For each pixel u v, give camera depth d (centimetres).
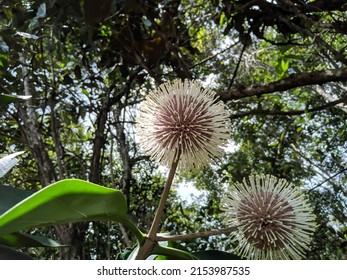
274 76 799
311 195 621
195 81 155
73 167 480
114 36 367
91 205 104
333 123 646
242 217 139
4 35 298
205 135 144
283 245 139
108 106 405
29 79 379
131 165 458
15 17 297
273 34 740
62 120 459
